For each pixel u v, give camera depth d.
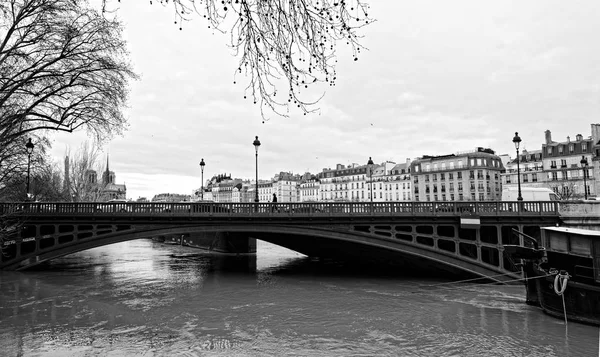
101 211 26.09
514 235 27.48
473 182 88.62
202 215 25.34
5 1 18.45
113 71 23.11
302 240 32.53
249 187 170.50
